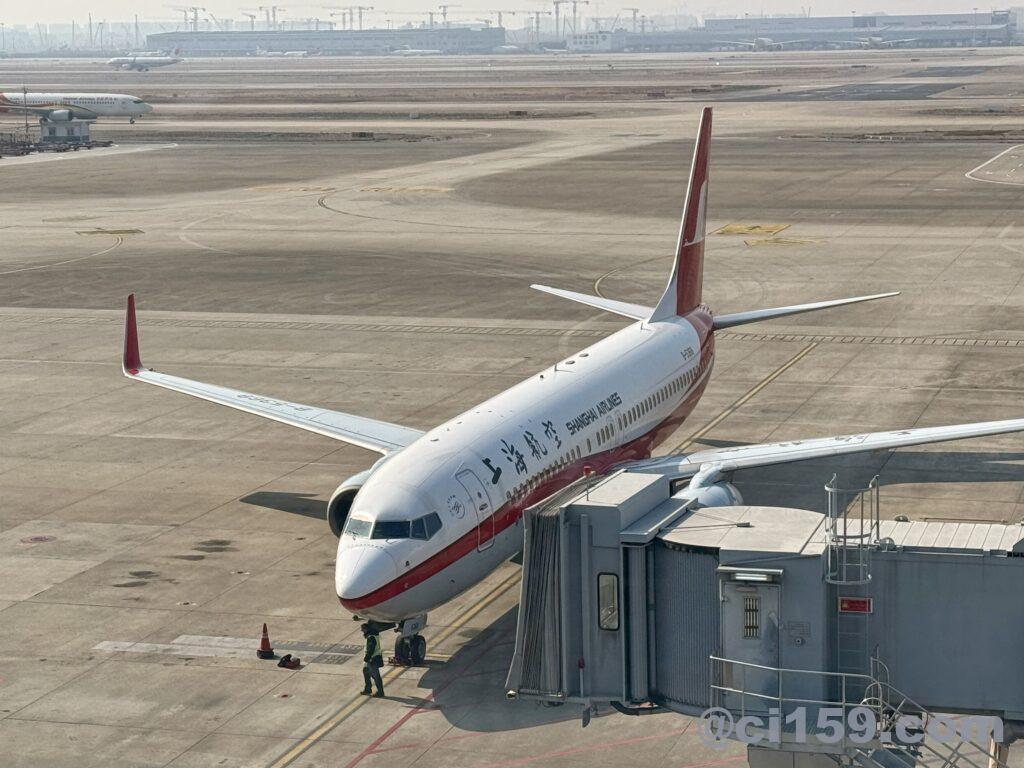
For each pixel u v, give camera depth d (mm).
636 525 24062
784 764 22922
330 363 66000
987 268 87438
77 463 50281
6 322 78062
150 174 163500
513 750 28250
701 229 50750
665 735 28766
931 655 22625
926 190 130500
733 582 22250
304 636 34500
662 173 152875
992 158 159750
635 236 106562
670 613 23594
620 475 26297
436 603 31141
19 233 114062
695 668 23391
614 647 23844
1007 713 22375
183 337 73125
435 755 28109
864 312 75125
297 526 42938
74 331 75250
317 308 80625
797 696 22344
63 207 132000
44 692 31422
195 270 94812
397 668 32562
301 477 48219
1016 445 49156
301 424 44188
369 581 29281
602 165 163500
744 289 82250
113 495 46312
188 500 45656
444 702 30656
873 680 22000
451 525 30953
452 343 70250
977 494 43375
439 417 55188
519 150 187500
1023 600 22000
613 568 23656
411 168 165500
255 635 34594
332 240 108062
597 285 85562
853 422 52594
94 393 61344
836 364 63156
